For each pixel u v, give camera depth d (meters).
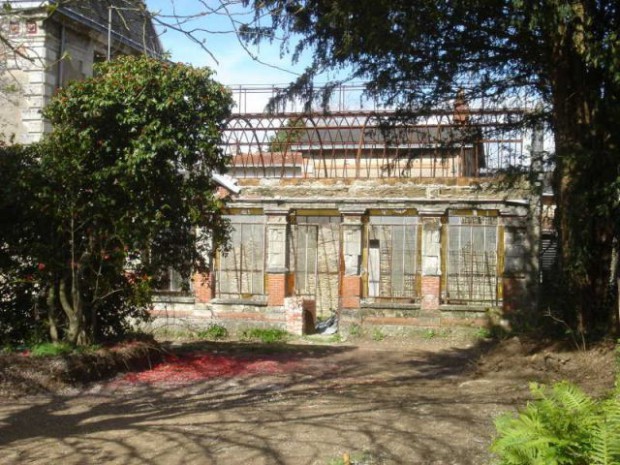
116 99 11.62
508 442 4.08
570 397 4.39
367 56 12.38
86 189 11.96
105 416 9.17
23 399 10.27
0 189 11.79
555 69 11.96
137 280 12.45
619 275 11.48
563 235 11.91
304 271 20.91
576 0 10.60
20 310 12.80
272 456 6.97
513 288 18.52
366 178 19.48
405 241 19.55
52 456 7.25
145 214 11.90
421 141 16.34
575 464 3.93
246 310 19.55
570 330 11.60
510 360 12.02
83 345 12.27
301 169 24.34
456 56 12.59
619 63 9.98
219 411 9.27
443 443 7.17
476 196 18.77
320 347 17.11
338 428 7.89
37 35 18.34
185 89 12.05
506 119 14.51
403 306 18.94
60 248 12.30
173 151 12.03
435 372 13.21
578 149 11.30
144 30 8.30
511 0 10.80
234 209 19.95
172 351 14.98
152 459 7.04
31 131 18.80
